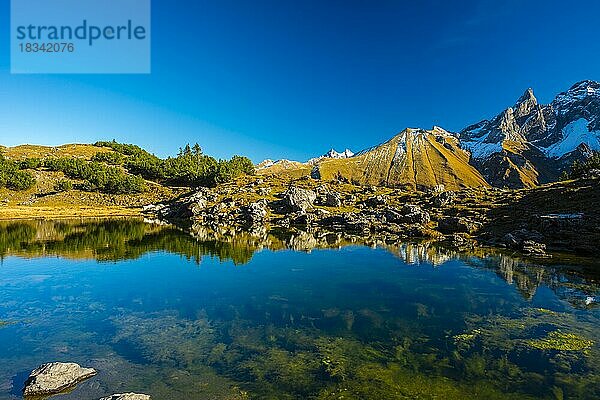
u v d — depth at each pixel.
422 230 103.00
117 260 69.75
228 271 61.25
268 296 46.81
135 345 31.73
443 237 98.62
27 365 28.02
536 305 42.62
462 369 27.25
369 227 116.19
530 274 58.25
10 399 23.02
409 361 28.62
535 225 90.38
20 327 35.84
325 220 131.25
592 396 23.61
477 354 29.80
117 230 113.25
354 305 43.12
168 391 24.23
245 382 25.47
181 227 125.12
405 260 70.44
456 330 35.09
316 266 65.19
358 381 25.55
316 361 28.64
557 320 37.53
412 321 37.72
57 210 167.25
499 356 29.41
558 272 59.41
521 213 105.62
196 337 33.53
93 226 122.00
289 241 95.94
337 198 156.25
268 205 157.50
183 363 28.34
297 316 39.34
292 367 27.61
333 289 50.16
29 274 57.94
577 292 47.91
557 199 106.62
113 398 22.05
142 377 26.12
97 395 23.62
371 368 27.45
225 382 25.45
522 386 24.80
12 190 192.12
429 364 28.09
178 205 172.75
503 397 23.45
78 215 157.12
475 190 159.62
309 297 46.41
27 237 95.50
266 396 23.69
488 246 85.81
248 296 46.78
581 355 29.41
